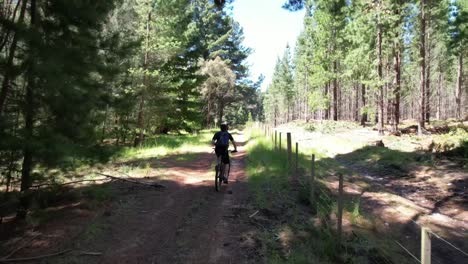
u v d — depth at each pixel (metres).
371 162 17.33
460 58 44.75
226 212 8.26
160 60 22.70
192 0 42.88
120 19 21.09
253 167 13.01
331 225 7.57
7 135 6.61
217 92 47.97
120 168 13.18
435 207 10.48
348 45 37.75
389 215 9.21
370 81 27.30
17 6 7.46
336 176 13.29
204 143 23.69
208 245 6.53
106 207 8.48
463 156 16.06
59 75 7.01
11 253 5.93
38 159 7.37
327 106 41.94
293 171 11.91
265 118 120.75
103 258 5.94
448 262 7.02
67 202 8.90
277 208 8.39
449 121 37.81
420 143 20.75
